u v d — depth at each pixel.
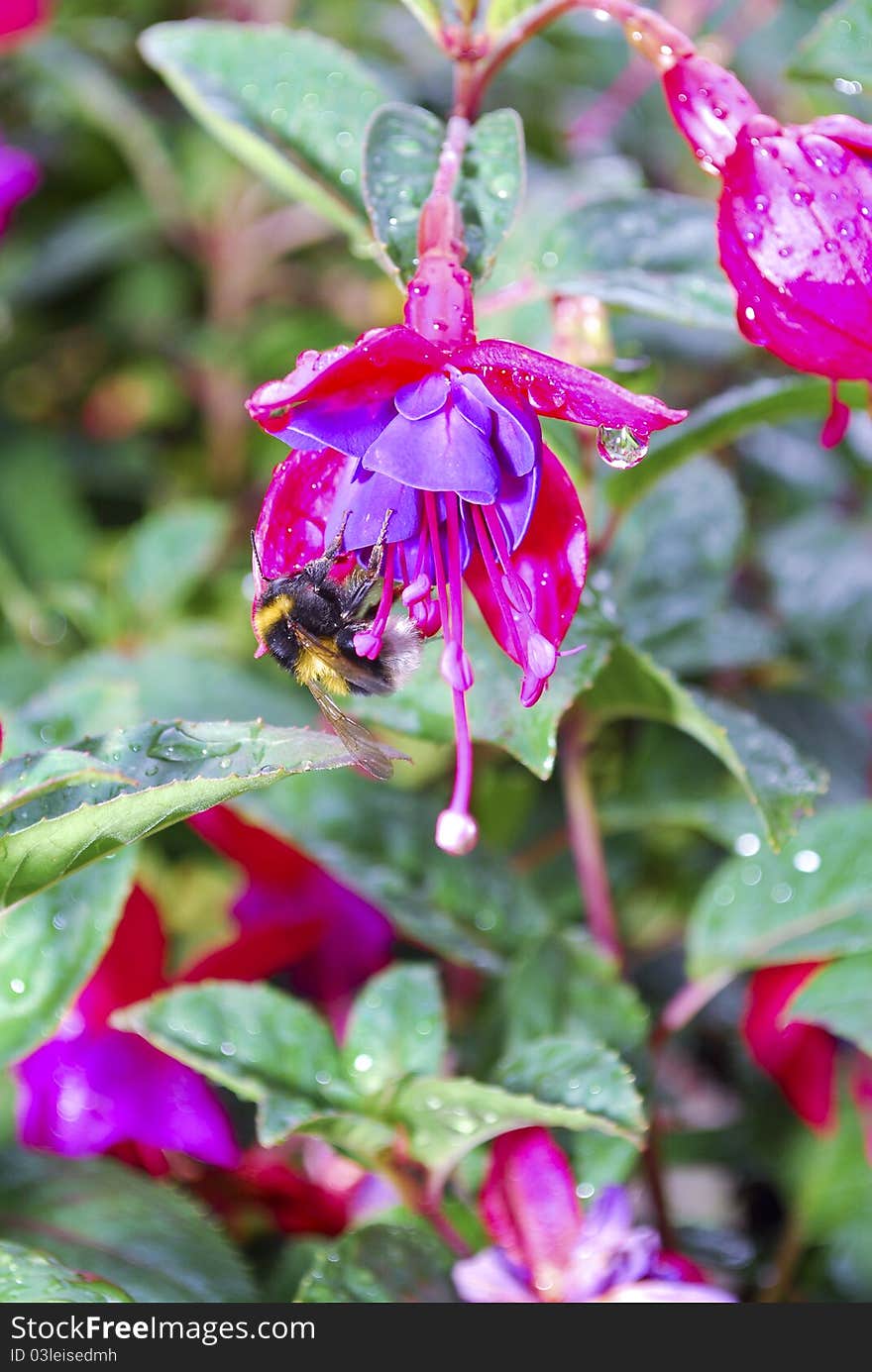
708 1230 0.41
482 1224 0.36
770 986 0.39
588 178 0.53
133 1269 0.35
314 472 0.31
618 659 0.36
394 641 0.34
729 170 0.32
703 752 0.42
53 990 0.35
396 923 0.38
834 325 0.32
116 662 0.44
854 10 0.35
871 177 0.32
